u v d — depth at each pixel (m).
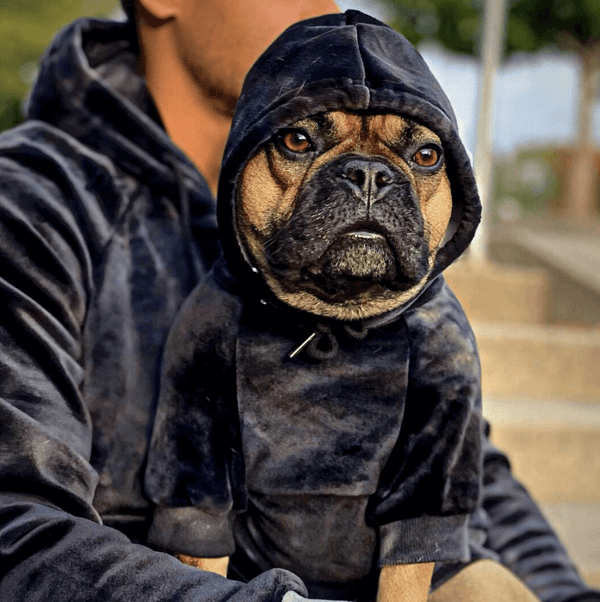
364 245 1.03
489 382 3.65
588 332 4.02
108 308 1.26
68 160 1.34
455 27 11.45
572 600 1.48
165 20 1.50
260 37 1.42
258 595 0.84
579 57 14.27
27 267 1.17
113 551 0.92
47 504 1.03
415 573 1.12
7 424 1.03
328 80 1.01
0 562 0.92
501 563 1.53
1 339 1.11
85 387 1.23
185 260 1.35
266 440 1.10
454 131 1.06
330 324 1.11
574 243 6.68
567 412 3.30
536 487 3.06
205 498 1.10
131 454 1.22
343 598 1.20
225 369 1.12
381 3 11.74
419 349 1.12
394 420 1.10
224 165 1.06
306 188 1.05
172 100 1.52
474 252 4.82
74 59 1.41
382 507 1.10
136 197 1.37
